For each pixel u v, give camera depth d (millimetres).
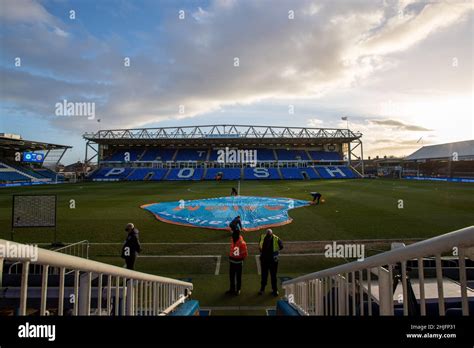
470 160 55125
